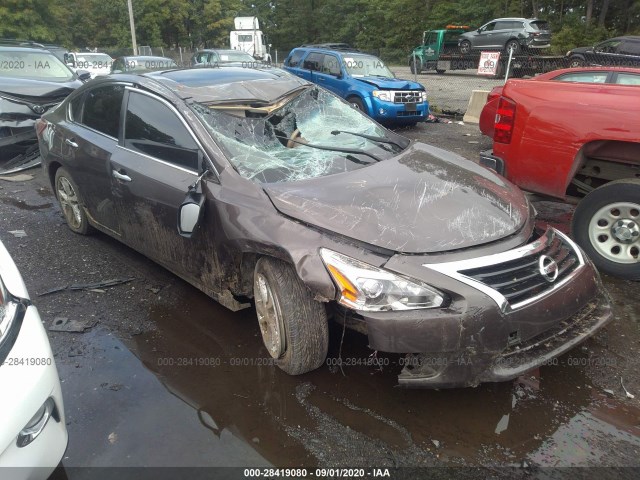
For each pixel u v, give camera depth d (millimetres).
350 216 2787
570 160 4297
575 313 2811
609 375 3049
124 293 4035
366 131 4164
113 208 4246
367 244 2645
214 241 3248
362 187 3086
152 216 3758
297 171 3363
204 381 3025
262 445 2545
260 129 3699
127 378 3055
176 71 4281
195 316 3723
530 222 3051
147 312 3771
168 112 3691
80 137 4516
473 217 2861
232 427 2662
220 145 3410
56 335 3469
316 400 2857
